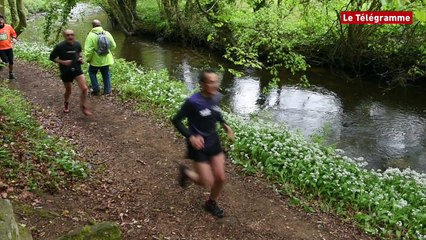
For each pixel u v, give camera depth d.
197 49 23.91
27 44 19.56
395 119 13.98
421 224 6.39
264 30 14.84
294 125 13.52
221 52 22.17
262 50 18.84
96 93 11.23
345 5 16.72
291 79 18.39
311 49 19.23
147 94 11.28
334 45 18.61
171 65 21.17
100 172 6.71
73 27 30.98
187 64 21.31
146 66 21.08
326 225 6.15
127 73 13.48
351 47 17.84
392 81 17.16
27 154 6.40
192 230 5.41
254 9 17.39
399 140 12.40
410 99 15.80
